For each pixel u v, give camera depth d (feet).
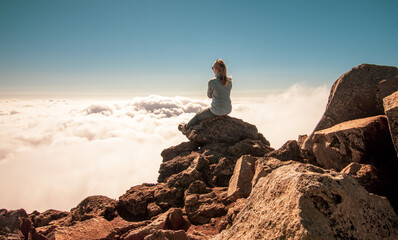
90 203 20.93
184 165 27.71
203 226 17.11
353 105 18.11
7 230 9.94
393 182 12.53
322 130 17.67
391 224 6.96
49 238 13.33
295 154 21.45
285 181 7.51
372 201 7.25
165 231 12.19
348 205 6.49
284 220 6.20
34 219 21.21
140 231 14.19
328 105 19.47
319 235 5.50
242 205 15.08
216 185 23.58
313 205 6.23
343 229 5.94
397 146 10.98
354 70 18.93
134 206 20.36
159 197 21.42
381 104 16.90
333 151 15.38
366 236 6.19
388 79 17.10
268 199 7.78
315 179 6.77
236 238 7.63
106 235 14.48
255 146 27.37
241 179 19.27
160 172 28.22
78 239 13.47
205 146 30.53
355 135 14.05
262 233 6.62
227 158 25.30
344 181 7.11
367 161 13.67
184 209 19.53
